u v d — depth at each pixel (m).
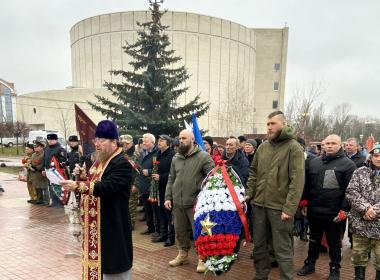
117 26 49.78
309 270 4.81
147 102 15.38
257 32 60.88
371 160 4.36
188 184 4.90
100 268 2.99
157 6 16.23
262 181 4.17
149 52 15.99
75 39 57.12
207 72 50.59
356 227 4.23
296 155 3.92
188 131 5.00
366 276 4.82
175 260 5.05
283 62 60.59
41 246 5.93
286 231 3.98
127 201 3.12
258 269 4.30
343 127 40.88
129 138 7.23
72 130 48.47
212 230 3.75
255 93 61.38
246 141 7.18
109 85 16.45
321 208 4.60
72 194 3.71
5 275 4.68
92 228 3.02
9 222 7.66
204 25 50.12
